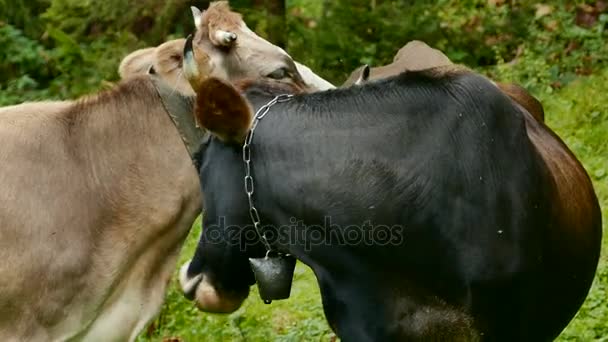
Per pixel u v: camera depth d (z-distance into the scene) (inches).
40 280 305.4
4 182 306.0
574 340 361.1
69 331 312.5
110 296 320.2
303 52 556.4
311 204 236.5
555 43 621.3
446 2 674.8
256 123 242.5
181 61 319.3
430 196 233.0
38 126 318.0
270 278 246.2
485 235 233.3
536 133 272.8
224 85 235.8
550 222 244.1
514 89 311.6
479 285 234.1
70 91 542.9
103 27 553.0
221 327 404.8
